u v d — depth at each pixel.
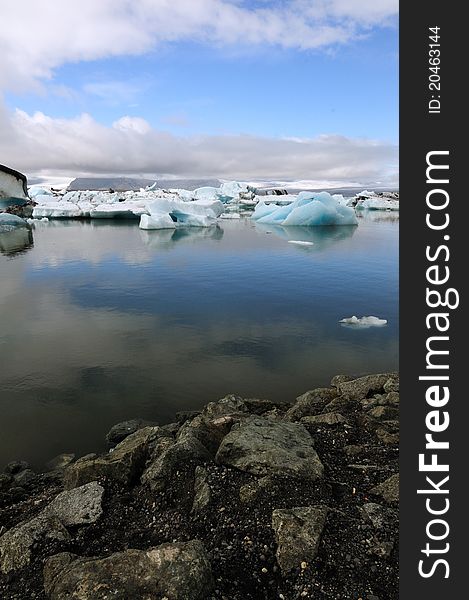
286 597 2.75
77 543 3.32
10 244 25.45
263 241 26.48
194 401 6.87
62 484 4.61
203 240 27.19
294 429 4.48
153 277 16.09
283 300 12.81
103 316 11.27
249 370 7.98
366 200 56.47
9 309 11.91
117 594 2.57
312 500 3.49
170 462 4.03
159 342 9.37
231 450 3.99
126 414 6.50
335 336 9.78
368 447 4.45
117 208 42.03
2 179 41.22
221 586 2.80
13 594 2.91
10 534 3.39
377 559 2.96
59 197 57.59
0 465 5.37
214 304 12.38
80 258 20.50
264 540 3.13
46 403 6.80
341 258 20.19
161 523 3.50
